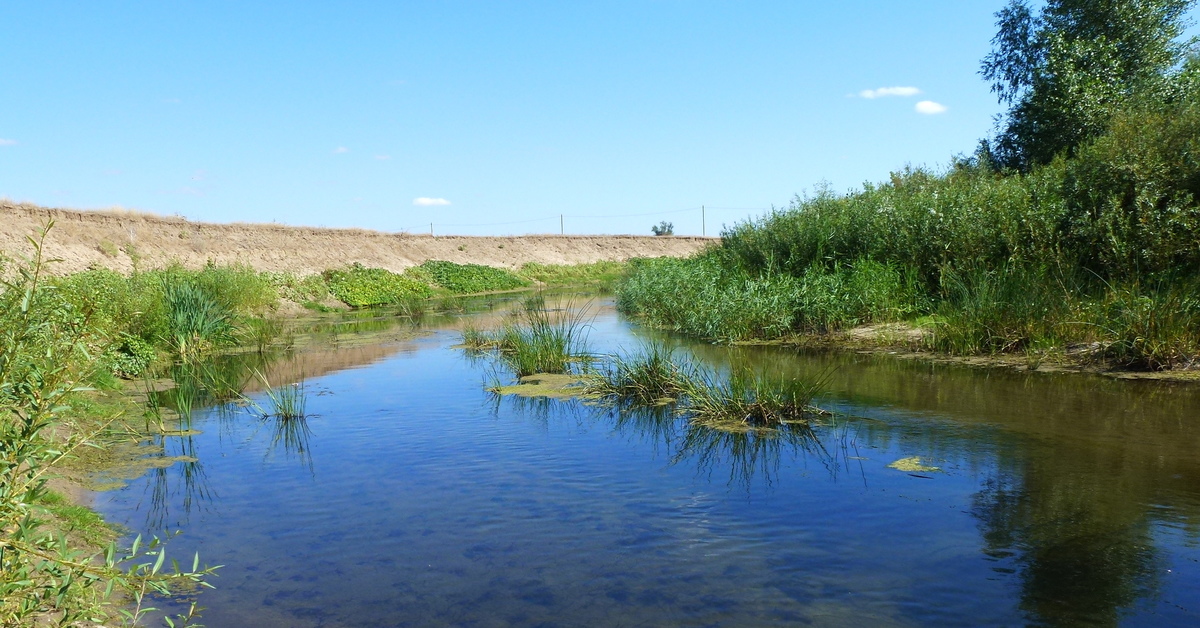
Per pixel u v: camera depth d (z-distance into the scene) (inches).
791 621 148.0
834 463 247.0
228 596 164.4
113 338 150.6
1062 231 468.4
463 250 1556.3
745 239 731.4
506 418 326.6
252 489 237.3
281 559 183.8
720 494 221.9
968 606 152.0
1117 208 436.8
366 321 815.1
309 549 189.5
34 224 815.7
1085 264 461.7
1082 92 705.6
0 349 121.7
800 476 235.5
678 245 2060.8
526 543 189.9
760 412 307.1
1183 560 168.7
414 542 192.4
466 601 159.9
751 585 163.8
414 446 283.4
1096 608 149.7
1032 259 473.7
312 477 248.2
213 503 225.0
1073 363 384.8
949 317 456.1
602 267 1745.8
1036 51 828.0
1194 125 436.5
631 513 208.7
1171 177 435.5
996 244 500.7
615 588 164.2
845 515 201.9
